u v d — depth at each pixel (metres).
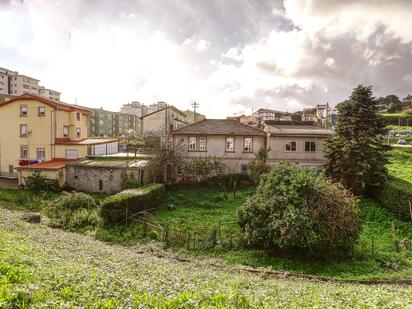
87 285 6.44
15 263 7.13
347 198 16.55
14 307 4.98
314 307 6.66
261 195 16.88
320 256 15.65
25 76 102.25
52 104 33.25
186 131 31.45
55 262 8.31
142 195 20.95
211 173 29.30
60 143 33.50
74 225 19.27
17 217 17.12
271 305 6.75
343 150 23.09
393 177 25.05
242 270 13.83
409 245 16.83
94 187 27.55
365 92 24.80
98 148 35.62
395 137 48.78
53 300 5.38
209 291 7.22
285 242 14.59
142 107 116.50
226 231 18.27
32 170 28.02
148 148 29.56
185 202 24.58
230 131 31.19
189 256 15.54
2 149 34.66
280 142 30.34
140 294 6.52
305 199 15.75
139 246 16.58
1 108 34.50
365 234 18.58
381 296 8.16
